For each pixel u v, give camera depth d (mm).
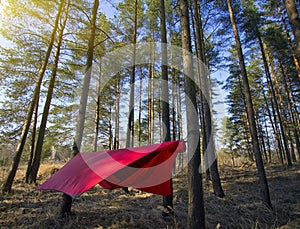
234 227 4027
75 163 3547
